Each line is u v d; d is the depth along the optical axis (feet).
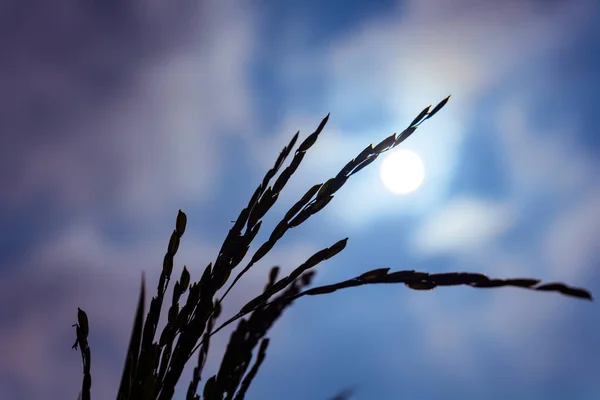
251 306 0.81
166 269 0.83
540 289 0.69
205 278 0.83
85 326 0.83
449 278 0.73
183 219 0.83
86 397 0.81
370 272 0.76
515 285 0.70
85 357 0.82
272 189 0.83
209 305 0.82
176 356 0.81
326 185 0.83
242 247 0.83
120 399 0.78
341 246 0.80
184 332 0.81
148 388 0.77
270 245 0.82
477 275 0.72
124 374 0.79
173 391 0.80
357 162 0.82
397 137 0.82
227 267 0.82
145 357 0.79
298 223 0.82
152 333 0.81
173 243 0.83
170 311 0.81
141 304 0.81
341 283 0.77
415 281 0.73
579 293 0.67
